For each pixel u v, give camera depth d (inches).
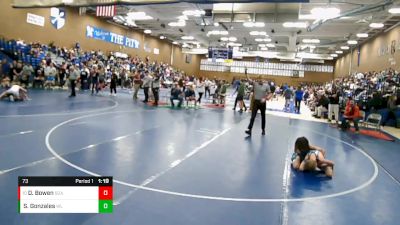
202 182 215.2
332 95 703.1
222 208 175.2
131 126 405.1
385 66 1018.1
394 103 629.9
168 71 1547.7
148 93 737.0
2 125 345.1
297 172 255.3
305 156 259.8
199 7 839.1
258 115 665.6
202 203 179.9
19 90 550.9
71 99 645.9
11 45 826.8
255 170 252.8
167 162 256.2
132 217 156.3
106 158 252.4
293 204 188.2
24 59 836.6
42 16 981.8
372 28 985.5
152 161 255.6
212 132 410.3
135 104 670.5
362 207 191.6
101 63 1056.8
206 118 545.3
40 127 350.9
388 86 716.0
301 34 1149.7
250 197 194.7
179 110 634.2
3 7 855.7
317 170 264.2
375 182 245.6
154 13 974.4
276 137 410.9
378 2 665.0
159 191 192.9
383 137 476.7
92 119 432.1
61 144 285.4
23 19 916.0
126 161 249.0
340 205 192.2
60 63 916.0
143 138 338.6
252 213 171.6
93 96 753.6
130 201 175.0
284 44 1478.8
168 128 412.8
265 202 188.4
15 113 426.3
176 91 694.5
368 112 651.5
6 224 141.3
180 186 204.2
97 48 1245.1
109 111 526.9
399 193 223.1
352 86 915.4
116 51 1362.0
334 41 1322.6
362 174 265.7
